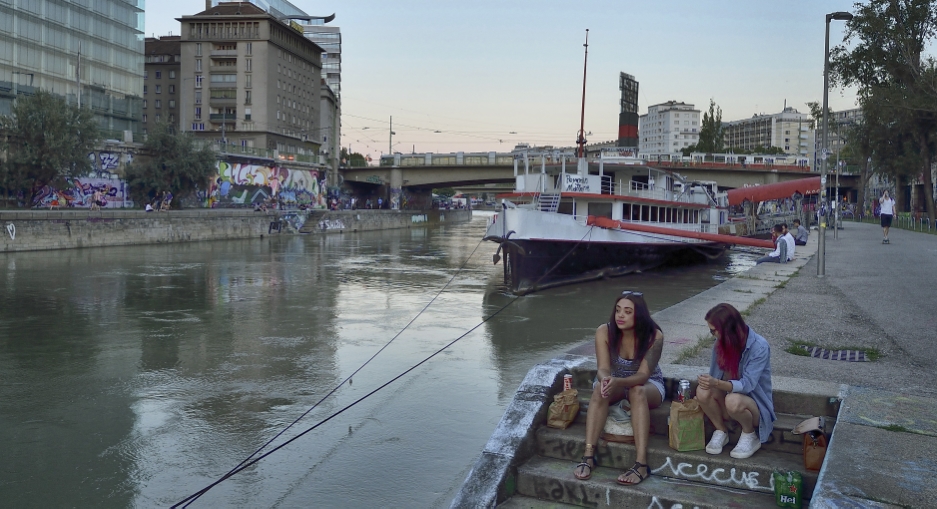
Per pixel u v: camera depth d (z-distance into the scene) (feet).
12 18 176.14
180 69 335.06
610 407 20.11
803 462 18.22
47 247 124.98
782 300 50.34
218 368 42.91
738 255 142.82
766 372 19.01
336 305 69.41
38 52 184.96
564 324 59.41
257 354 46.83
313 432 31.04
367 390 37.91
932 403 19.77
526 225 80.79
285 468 26.99
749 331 19.20
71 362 44.39
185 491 25.14
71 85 196.44
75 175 145.28
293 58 337.11
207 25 310.65
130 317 61.26
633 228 88.74
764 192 154.71
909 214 184.75
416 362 44.70
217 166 198.90
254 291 79.20
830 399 20.08
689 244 108.27
